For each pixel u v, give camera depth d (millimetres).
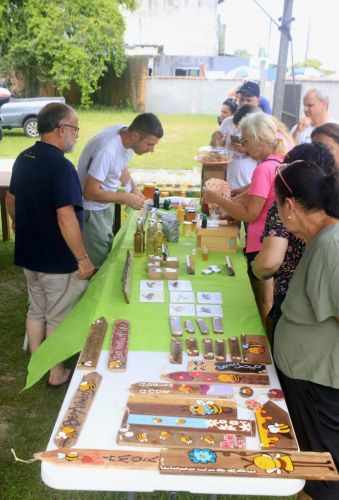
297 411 1735
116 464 1321
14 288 4555
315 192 1555
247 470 1313
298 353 1664
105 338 1992
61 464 1320
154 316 2197
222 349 1915
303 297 1623
